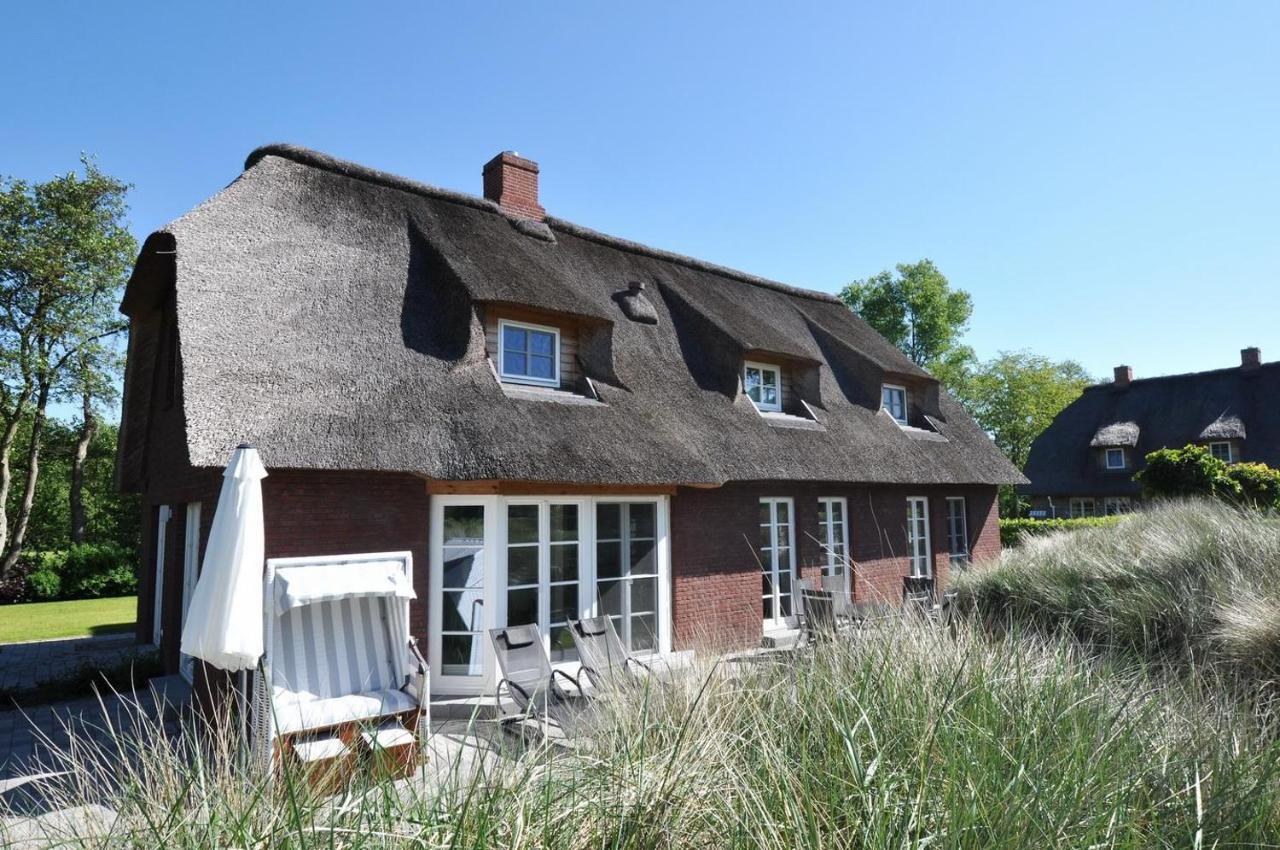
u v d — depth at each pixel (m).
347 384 7.78
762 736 3.44
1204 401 30.23
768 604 11.91
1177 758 3.28
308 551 7.45
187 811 2.78
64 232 24.17
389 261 9.83
